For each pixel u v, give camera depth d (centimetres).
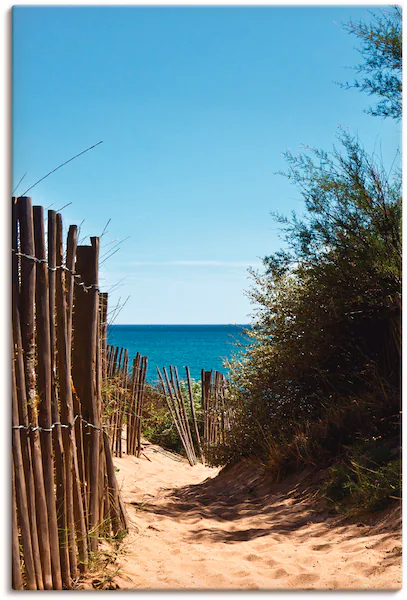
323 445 620
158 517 547
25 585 288
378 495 454
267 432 714
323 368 682
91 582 339
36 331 315
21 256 302
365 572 361
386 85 596
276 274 675
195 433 1209
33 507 296
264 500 605
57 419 324
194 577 372
